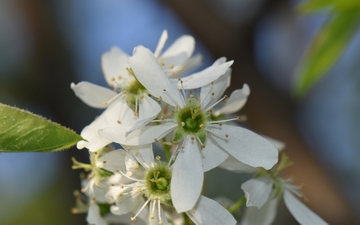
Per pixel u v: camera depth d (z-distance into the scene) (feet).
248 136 0.31
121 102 0.32
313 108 0.52
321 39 0.38
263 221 0.33
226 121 0.32
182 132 0.31
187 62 0.35
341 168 0.51
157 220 0.31
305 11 0.38
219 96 0.32
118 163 0.31
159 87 0.31
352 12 0.37
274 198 0.33
